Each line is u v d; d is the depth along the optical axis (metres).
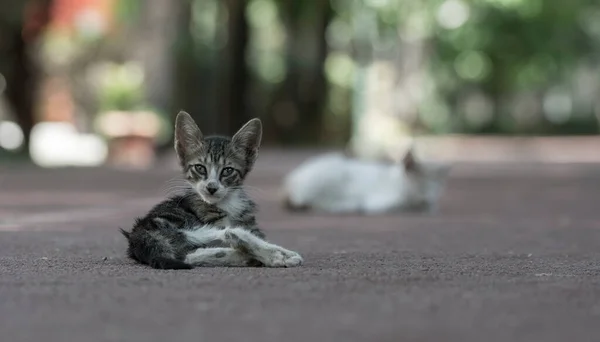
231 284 6.62
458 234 11.63
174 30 37.12
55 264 7.98
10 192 19.31
